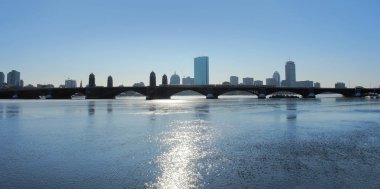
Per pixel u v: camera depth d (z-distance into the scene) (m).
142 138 47.62
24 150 38.03
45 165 30.61
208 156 34.34
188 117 85.88
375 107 132.75
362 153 35.00
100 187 24.09
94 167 29.80
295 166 29.53
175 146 40.59
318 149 37.47
